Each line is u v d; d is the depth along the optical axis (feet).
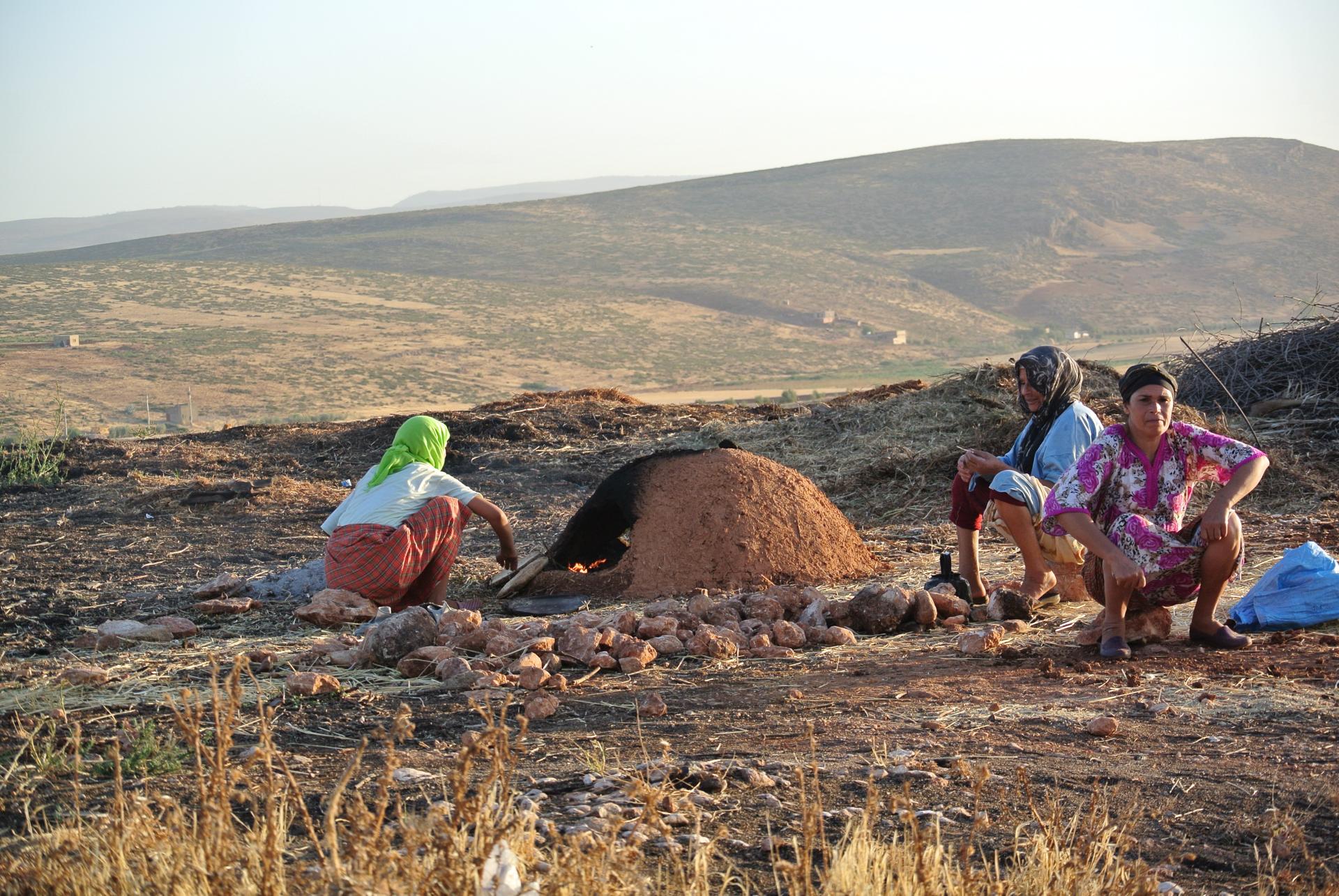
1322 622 18.69
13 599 23.99
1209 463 17.25
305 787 11.84
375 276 499.51
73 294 406.62
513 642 17.84
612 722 14.61
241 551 30.25
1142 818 10.91
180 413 232.53
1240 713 14.14
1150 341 486.38
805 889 8.71
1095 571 17.85
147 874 8.61
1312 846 10.25
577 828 10.33
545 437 49.16
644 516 24.34
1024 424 38.34
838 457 40.16
